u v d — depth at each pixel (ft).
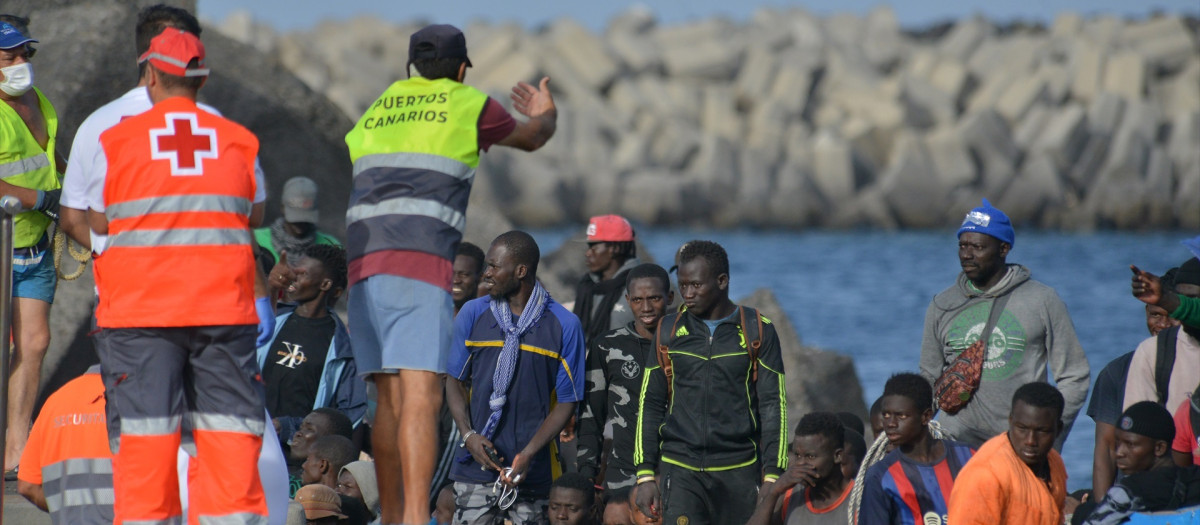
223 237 57.93
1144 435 69.36
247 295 58.80
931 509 70.74
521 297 82.48
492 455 79.30
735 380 79.30
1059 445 83.15
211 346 58.23
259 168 60.39
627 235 105.29
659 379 81.61
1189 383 76.13
